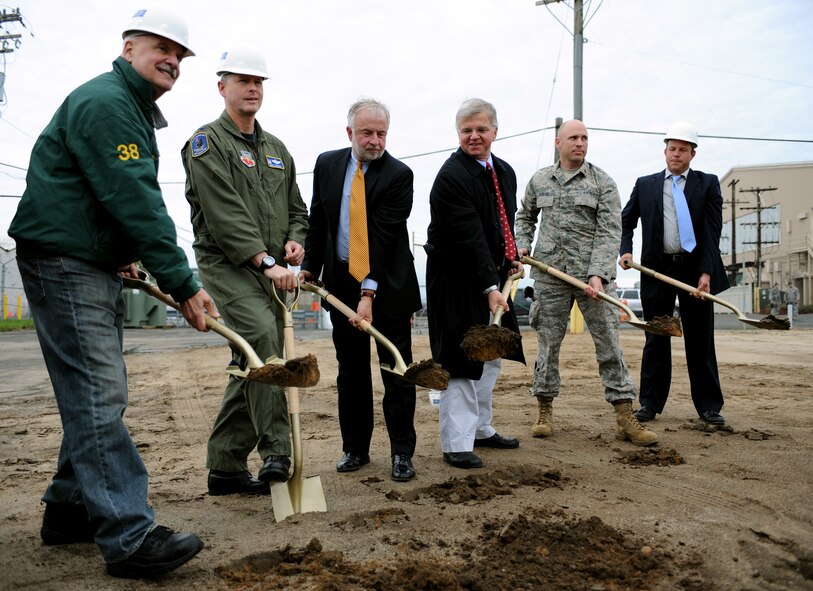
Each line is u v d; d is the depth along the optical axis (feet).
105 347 8.21
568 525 9.61
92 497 7.93
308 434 16.87
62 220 7.99
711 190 17.37
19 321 105.19
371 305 12.66
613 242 15.55
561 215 15.90
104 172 7.93
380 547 9.06
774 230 200.95
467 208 13.23
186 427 18.40
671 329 14.43
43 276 8.05
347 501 11.09
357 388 13.34
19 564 8.66
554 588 7.75
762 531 9.42
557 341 16.03
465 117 13.48
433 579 7.74
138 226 7.98
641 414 17.84
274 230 11.70
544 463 13.53
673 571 8.22
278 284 10.55
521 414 19.10
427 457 14.25
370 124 12.30
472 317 13.38
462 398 13.48
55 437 17.04
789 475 12.26
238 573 8.29
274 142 12.19
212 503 11.18
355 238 12.59
